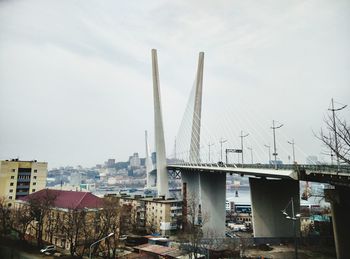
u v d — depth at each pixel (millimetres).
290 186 57375
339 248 36938
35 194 64375
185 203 76250
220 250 47844
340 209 37062
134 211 76000
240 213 121750
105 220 50406
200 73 102938
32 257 44000
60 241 51625
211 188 77750
